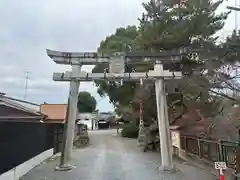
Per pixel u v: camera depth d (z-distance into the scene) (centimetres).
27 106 2083
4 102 1823
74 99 1279
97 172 1112
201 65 1361
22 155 1122
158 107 1226
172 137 1672
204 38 1411
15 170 943
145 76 1241
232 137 1140
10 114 1811
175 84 1397
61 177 1015
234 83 1200
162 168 1124
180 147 1545
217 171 967
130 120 3216
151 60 1261
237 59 1150
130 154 1714
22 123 1141
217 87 1264
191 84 1339
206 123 1450
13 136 1080
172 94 1530
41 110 2131
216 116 1389
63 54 1279
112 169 1180
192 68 1431
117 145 2336
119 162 1383
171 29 1452
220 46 1220
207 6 1427
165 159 1148
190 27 1389
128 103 2883
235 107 1277
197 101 1433
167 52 1248
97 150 1966
